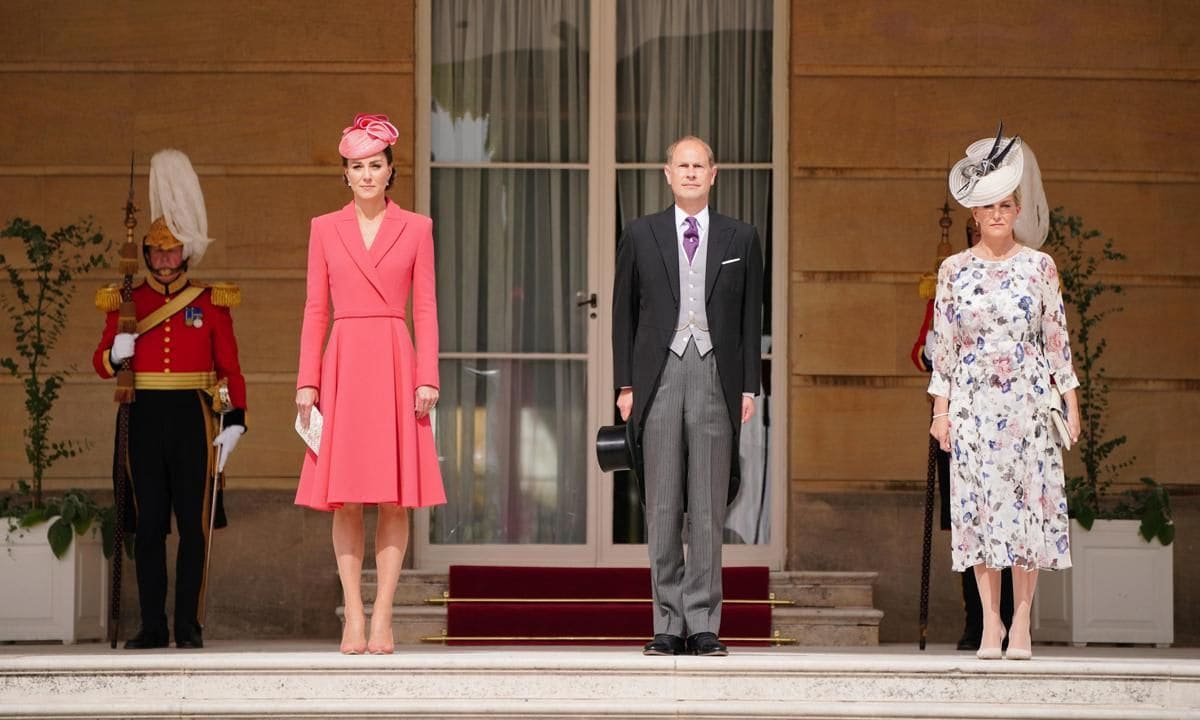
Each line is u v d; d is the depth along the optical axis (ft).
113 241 69.72
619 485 71.92
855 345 69.62
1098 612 64.80
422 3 72.18
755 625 65.05
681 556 47.75
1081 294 68.44
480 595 66.39
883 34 70.38
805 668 42.80
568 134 73.20
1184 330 70.18
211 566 68.54
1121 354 69.97
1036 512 46.70
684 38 73.36
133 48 70.08
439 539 71.92
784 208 71.87
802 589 66.85
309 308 48.52
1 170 69.77
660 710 42.24
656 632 47.32
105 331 60.29
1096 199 70.28
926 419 69.41
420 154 72.08
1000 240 47.93
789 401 70.28
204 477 59.88
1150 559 65.05
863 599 67.10
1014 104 70.28
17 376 67.72
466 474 72.18
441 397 72.38
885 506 69.15
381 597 47.83
